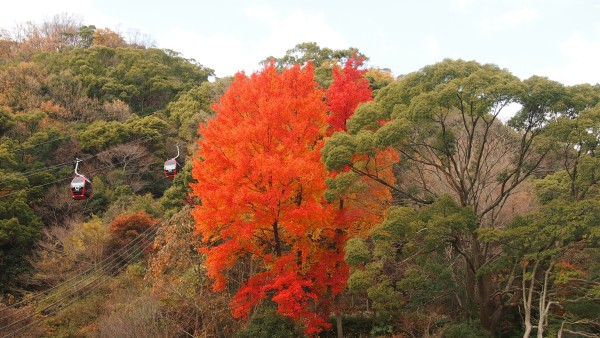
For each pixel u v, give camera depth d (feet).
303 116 60.59
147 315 60.29
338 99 65.72
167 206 98.48
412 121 49.39
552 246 47.57
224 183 53.98
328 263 58.90
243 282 61.77
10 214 91.56
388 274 66.03
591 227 41.47
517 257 49.21
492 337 52.34
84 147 112.68
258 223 54.19
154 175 121.60
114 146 115.55
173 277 69.15
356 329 68.33
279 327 57.36
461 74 49.49
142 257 88.69
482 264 54.24
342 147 50.75
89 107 129.80
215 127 60.54
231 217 53.62
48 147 109.40
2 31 180.75
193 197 88.63
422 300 61.41
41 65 140.26
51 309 77.10
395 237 48.14
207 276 67.77
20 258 89.61
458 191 54.24
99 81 138.72
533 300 52.49
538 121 47.52
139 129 120.37
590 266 51.21
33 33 188.96
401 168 69.62
